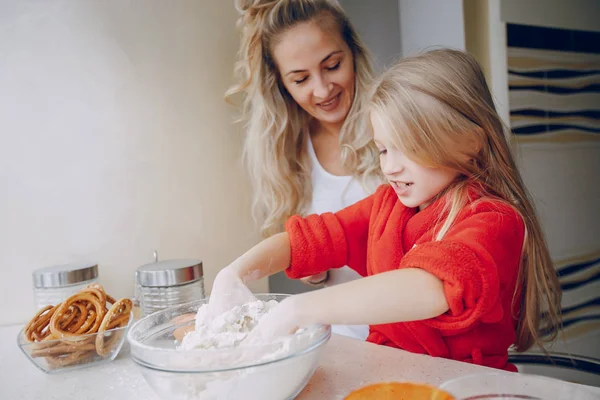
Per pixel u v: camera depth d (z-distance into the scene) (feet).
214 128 4.45
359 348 2.52
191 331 2.30
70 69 3.80
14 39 3.62
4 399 2.23
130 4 3.99
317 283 4.46
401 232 3.04
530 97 5.30
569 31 5.66
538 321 3.03
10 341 3.25
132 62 4.02
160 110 4.17
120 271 4.04
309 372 1.93
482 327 2.80
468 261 2.10
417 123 2.59
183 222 4.30
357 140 4.25
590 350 5.90
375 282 2.13
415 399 1.81
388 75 2.87
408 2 5.52
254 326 2.22
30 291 3.76
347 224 3.47
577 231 5.79
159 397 2.01
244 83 4.33
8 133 3.64
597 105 5.97
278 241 3.26
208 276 4.43
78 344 2.53
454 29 4.99
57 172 3.80
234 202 4.58
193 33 4.29
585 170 5.86
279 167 4.53
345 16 4.11
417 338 2.83
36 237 3.76
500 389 1.62
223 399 1.78
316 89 4.05
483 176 2.77
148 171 4.13
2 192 3.65
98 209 3.95
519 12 5.18
